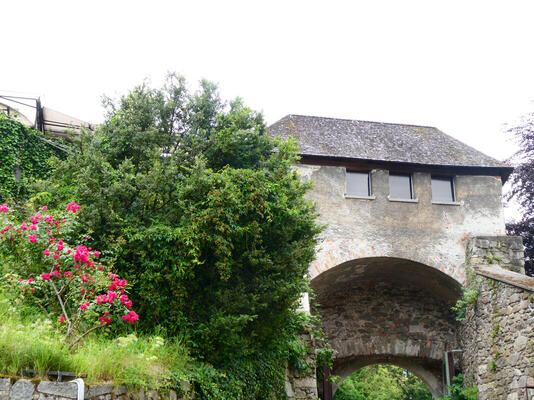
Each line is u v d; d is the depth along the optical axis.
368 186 17.27
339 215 16.53
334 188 16.73
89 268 7.63
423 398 30.47
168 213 9.62
